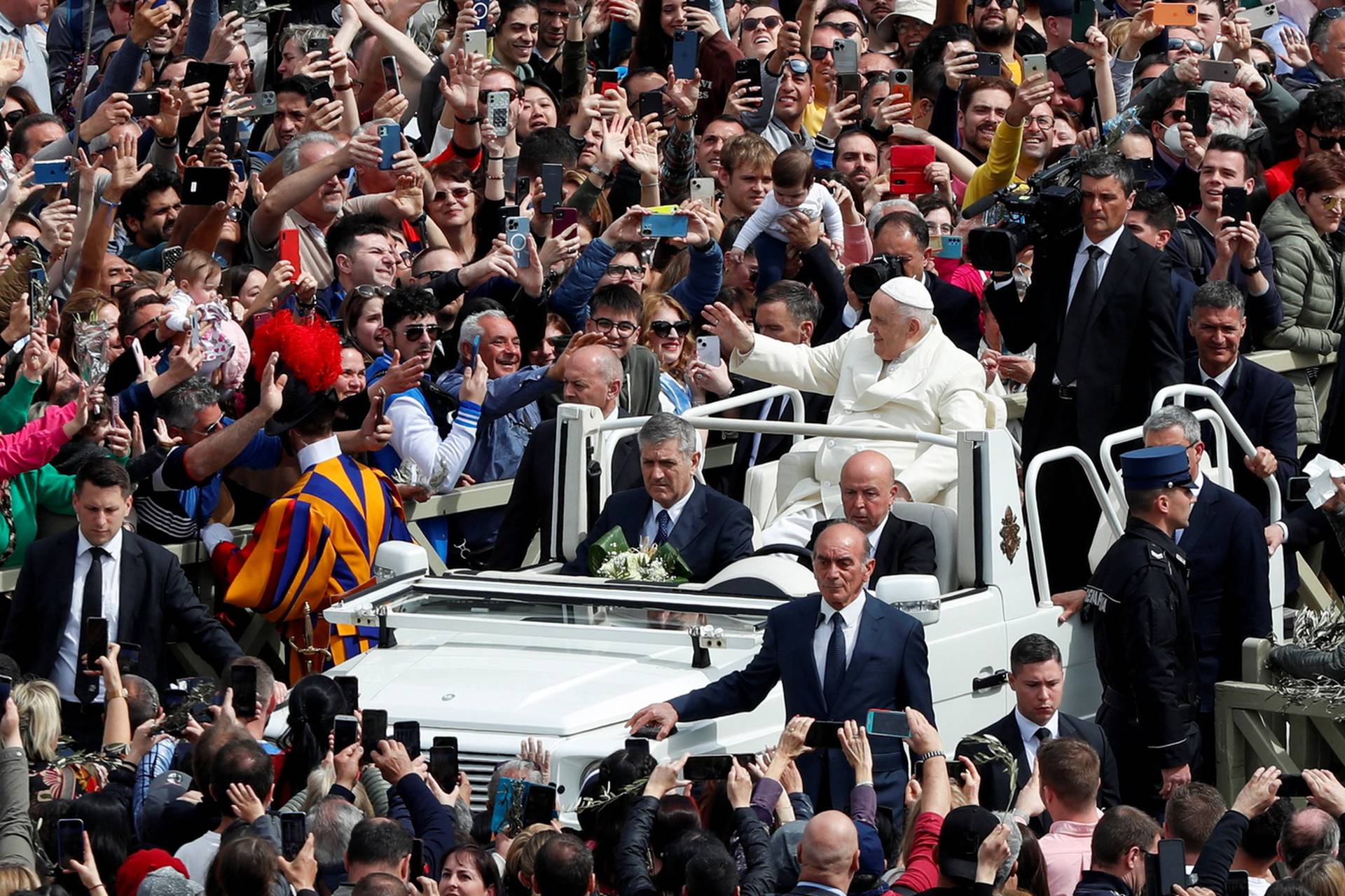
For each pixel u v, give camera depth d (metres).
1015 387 51.53
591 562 40.78
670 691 35.88
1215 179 52.78
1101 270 44.91
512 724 34.50
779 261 50.81
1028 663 37.50
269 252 49.31
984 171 54.59
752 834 29.98
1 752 30.41
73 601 38.56
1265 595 43.25
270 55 60.22
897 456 44.06
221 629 39.62
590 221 52.69
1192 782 37.66
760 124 59.34
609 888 30.86
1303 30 71.06
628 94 60.41
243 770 29.84
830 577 35.66
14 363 41.97
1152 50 63.00
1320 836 32.22
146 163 49.06
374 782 31.53
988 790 34.81
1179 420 41.94
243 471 43.28
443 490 44.28
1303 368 53.03
